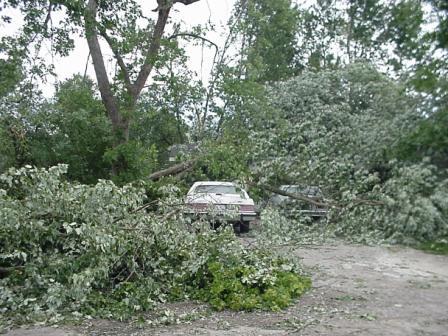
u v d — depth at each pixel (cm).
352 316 605
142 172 1304
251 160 1369
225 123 1454
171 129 1570
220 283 655
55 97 1367
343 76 1505
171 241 713
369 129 1350
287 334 537
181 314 605
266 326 567
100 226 638
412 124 1277
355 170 1327
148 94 1491
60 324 557
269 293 648
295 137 1366
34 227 625
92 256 624
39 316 571
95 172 1392
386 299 686
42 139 1295
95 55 1382
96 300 607
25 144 1214
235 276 677
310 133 1359
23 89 1241
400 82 1448
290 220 1227
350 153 1359
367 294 712
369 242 1154
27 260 632
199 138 1481
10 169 647
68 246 641
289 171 1324
